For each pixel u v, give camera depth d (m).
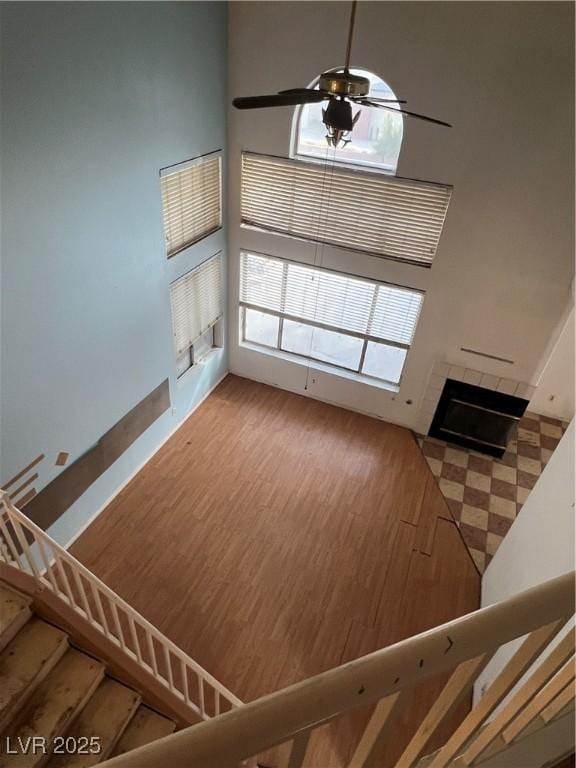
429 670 0.73
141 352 5.12
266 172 5.48
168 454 5.90
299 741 0.70
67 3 3.18
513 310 5.17
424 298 5.52
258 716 0.62
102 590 2.79
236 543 5.00
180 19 4.15
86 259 4.02
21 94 3.09
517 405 5.69
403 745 3.53
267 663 4.13
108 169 3.96
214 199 5.63
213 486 5.56
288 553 4.95
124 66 3.77
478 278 5.14
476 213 4.81
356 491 5.64
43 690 2.84
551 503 3.53
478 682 3.72
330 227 5.55
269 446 6.14
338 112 2.71
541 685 1.03
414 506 5.54
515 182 4.53
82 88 3.49
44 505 4.36
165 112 4.38
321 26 4.43
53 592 3.02
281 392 7.02
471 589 4.78
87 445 4.71
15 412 3.77
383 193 5.10
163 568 4.73
